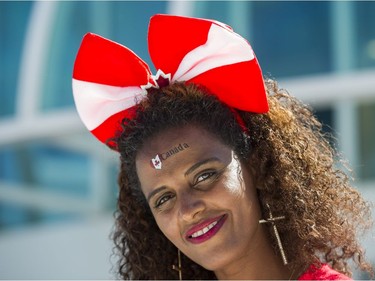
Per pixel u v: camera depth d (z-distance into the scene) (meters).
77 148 6.39
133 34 6.26
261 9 5.92
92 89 2.68
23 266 6.23
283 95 2.84
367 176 5.60
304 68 5.81
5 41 6.50
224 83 2.57
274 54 5.88
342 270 2.68
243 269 2.56
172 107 2.54
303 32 5.84
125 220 2.90
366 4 5.71
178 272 2.91
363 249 2.73
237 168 2.53
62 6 6.44
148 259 2.91
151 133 2.54
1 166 6.55
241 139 2.58
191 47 2.55
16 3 6.54
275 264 2.58
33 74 6.43
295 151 2.67
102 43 2.61
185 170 2.47
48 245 6.23
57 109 6.40
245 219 2.51
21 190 6.49
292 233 2.58
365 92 5.60
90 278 6.05
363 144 5.65
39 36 6.43
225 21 5.92
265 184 2.59
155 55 2.60
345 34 5.73
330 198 2.66
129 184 2.83
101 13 6.35
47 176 6.48
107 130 2.73
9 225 6.48
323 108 5.75
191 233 2.47
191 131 2.51
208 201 2.46
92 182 6.37
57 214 6.43
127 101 2.66
